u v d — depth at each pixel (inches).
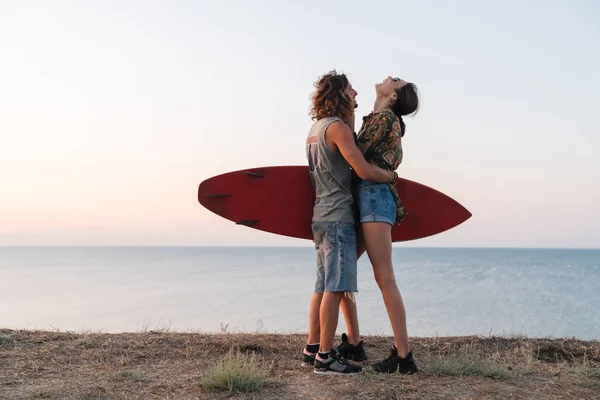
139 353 154.9
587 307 1072.8
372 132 135.0
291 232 164.1
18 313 1077.8
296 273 3142.2
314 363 140.6
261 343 172.2
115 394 119.3
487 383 130.4
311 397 118.3
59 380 128.5
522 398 121.1
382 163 135.0
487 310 1024.9
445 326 739.4
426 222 170.6
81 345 162.2
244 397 118.2
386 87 142.0
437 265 4303.6
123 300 1438.2
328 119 134.6
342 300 151.6
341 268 133.1
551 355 168.9
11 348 157.8
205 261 5920.3
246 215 164.4
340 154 135.3
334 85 135.3
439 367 138.6
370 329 663.1
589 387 130.7
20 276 3080.7
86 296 1599.4
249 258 7234.3
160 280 2522.1
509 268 3668.8
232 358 139.1
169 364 145.3
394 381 129.0
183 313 1043.9
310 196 162.7
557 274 2824.8
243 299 1419.8
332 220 134.9
